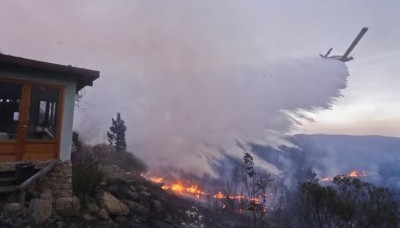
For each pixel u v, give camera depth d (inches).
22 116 383.9
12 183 371.6
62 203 378.9
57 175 391.2
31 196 370.0
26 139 384.2
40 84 397.7
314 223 601.0
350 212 558.6
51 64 386.9
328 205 581.6
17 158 375.2
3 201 356.8
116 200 450.9
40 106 399.2
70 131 413.7
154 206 556.7
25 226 322.3
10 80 378.3
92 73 418.3
